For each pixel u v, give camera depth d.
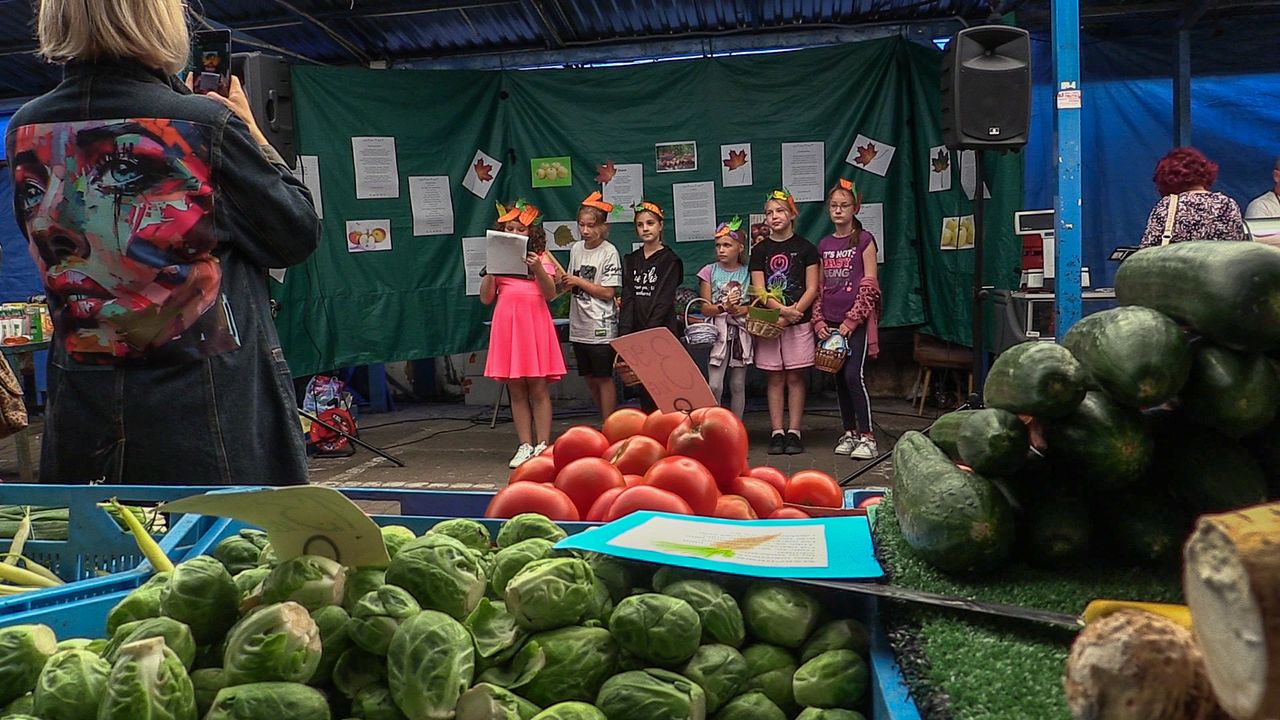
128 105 2.08
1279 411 1.16
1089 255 8.79
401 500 2.29
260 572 1.27
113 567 1.93
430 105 8.38
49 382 2.21
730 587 1.29
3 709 1.13
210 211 2.14
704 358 7.09
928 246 8.17
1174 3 7.74
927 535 1.16
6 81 9.33
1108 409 1.12
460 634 1.09
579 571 1.19
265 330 2.32
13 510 2.20
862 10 8.05
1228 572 0.47
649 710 1.09
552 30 8.07
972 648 1.00
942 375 9.01
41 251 2.14
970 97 5.37
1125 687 0.60
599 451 2.15
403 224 8.40
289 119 6.27
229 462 2.19
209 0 7.38
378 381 10.11
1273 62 8.30
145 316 2.10
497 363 6.77
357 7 7.69
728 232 7.16
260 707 0.99
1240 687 0.46
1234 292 1.04
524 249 6.59
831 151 8.27
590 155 8.52
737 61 8.28
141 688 0.96
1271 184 8.44
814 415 8.99
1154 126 8.57
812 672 1.15
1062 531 1.16
